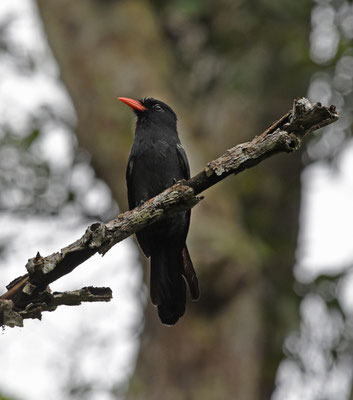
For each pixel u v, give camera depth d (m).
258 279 13.02
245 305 12.68
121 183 13.63
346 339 13.52
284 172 15.16
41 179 14.35
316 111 6.24
